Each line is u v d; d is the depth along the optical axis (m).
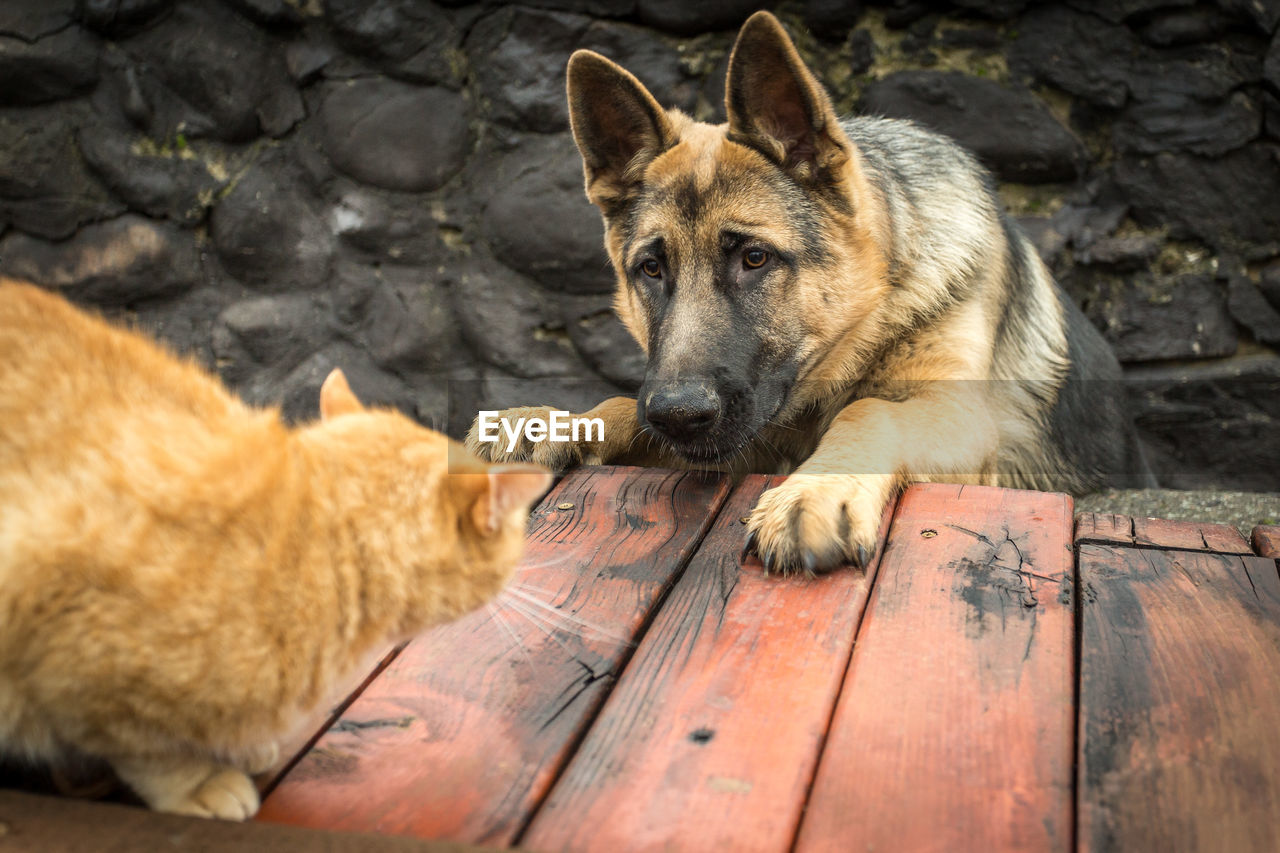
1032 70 5.33
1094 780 1.57
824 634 2.03
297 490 1.52
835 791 1.55
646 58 5.52
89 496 1.38
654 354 3.30
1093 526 2.55
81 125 5.57
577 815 1.51
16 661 1.35
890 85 5.41
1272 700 1.77
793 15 5.47
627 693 1.83
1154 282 5.39
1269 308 5.29
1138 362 5.50
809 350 3.46
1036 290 4.34
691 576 2.33
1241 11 5.02
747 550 2.41
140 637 1.34
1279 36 5.00
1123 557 2.35
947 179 3.86
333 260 5.79
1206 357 5.41
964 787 1.56
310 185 5.74
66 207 5.62
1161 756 1.62
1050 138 5.32
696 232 3.32
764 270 3.31
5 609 1.32
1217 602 2.12
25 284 1.72
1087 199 5.41
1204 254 5.34
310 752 1.67
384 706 1.80
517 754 1.66
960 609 2.11
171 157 5.64
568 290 5.71
